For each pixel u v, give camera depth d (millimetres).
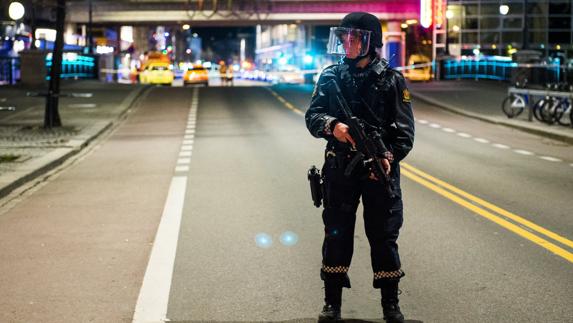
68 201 11727
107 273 7469
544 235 9047
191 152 18156
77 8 67312
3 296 6738
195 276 7336
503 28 64000
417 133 23188
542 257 7973
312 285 7004
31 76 49000
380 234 5656
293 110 32094
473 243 8609
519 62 42969
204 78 64062
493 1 63844
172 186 13055
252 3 67688
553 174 14477
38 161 15562
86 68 64312
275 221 9992
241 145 19562
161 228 9594
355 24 5562
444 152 18141
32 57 48969
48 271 7574
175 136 22219
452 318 6039
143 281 7176
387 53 68625
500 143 20469
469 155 17562
